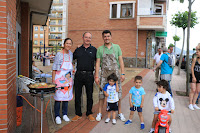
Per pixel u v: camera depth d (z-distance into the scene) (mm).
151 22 17891
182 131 4117
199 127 4359
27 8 8922
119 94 4449
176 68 20094
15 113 3834
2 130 2918
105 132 3910
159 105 3750
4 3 2881
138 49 19188
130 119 4402
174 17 13945
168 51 7012
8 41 3086
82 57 4438
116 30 19672
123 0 19234
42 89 3350
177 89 8727
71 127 4066
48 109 5195
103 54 4445
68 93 4355
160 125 3373
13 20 3609
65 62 4309
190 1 7500
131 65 19406
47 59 21438
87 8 20422
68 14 21016
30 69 9672
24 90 5445
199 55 5496
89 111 4625
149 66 18922
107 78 4293
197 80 5625
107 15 19859
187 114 5254
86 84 4520
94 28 20328
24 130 3842
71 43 4352
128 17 19328
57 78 4277
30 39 10781
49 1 8664
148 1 17953
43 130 3850
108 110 4371
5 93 2916
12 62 3477
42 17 12086
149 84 9773
